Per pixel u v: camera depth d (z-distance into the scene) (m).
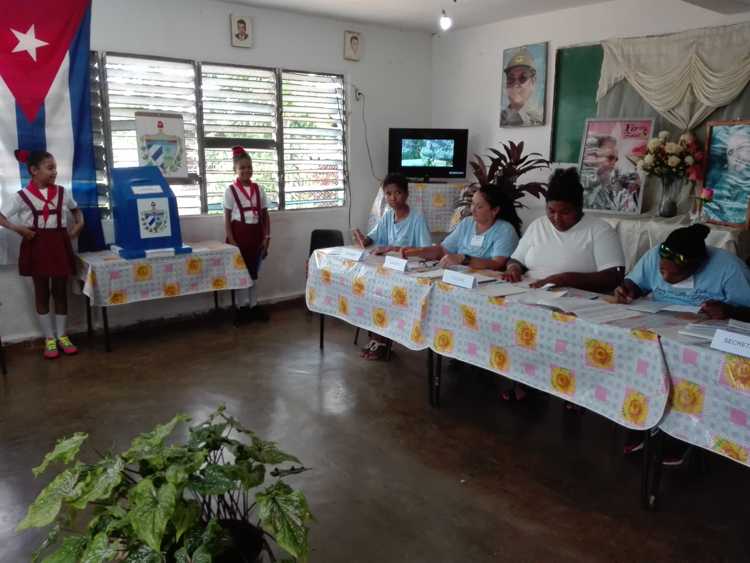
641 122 4.52
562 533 2.09
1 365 3.67
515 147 4.91
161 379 3.57
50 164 3.83
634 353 2.03
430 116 6.18
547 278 2.79
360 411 3.12
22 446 2.75
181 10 4.55
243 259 4.70
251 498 2.23
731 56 4.01
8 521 2.18
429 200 5.62
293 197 5.47
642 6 4.47
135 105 4.47
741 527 2.11
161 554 1.13
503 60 5.47
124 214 4.02
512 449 2.71
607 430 2.90
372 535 2.09
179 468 1.21
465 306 2.66
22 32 3.87
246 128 5.07
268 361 3.89
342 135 5.70
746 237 3.89
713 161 4.11
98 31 4.21
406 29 5.87
